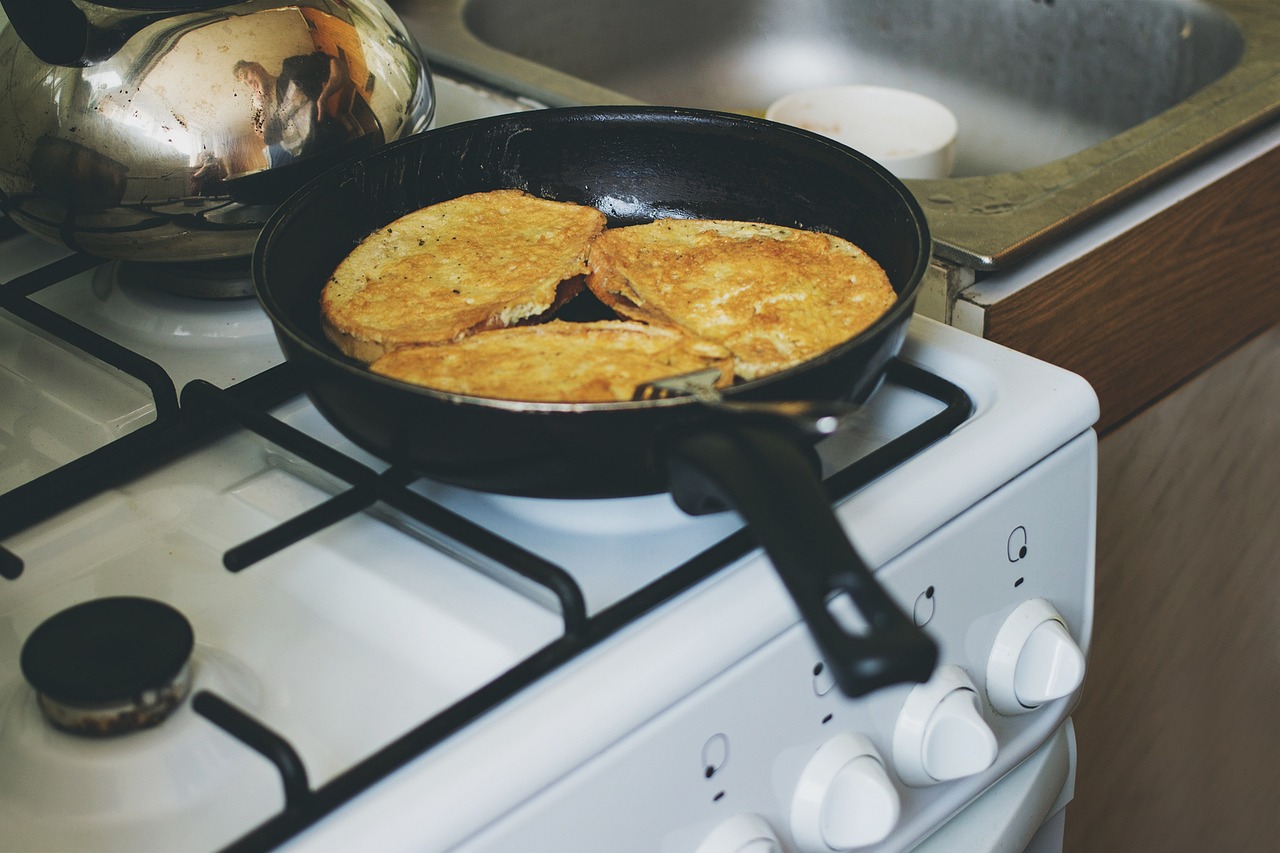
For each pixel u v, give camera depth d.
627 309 1.00
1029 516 0.92
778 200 1.05
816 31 1.78
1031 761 1.00
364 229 1.03
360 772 0.78
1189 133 1.21
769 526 0.78
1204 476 1.33
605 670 0.81
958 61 1.70
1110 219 1.17
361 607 0.87
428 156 1.04
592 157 1.07
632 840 0.83
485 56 1.37
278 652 0.85
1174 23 1.47
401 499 0.87
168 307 1.05
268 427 0.91
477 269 1.00
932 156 1.45
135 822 0.80
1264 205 1.27
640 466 0.84
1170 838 1.45
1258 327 1.33
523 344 0.94
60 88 0.97
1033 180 1.17
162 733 0.82
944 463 0.89
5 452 0.95
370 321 0.96
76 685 0.81
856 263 1.00
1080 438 0.94
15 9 0.95
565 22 1.63
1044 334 1.14
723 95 1.78
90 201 0.98
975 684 0.93
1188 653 1.37
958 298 1.11
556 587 0.83
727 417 0.82
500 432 0.83
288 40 1.00
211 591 0.88
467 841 0.79
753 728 0.85
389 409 0.84
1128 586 1.29
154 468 0.94
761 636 0.83
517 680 0.81
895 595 0.88
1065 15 1.56
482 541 0.85
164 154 0.97
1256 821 1.56
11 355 1.02
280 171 1.00
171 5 0.98
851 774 0.86
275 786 0.81
